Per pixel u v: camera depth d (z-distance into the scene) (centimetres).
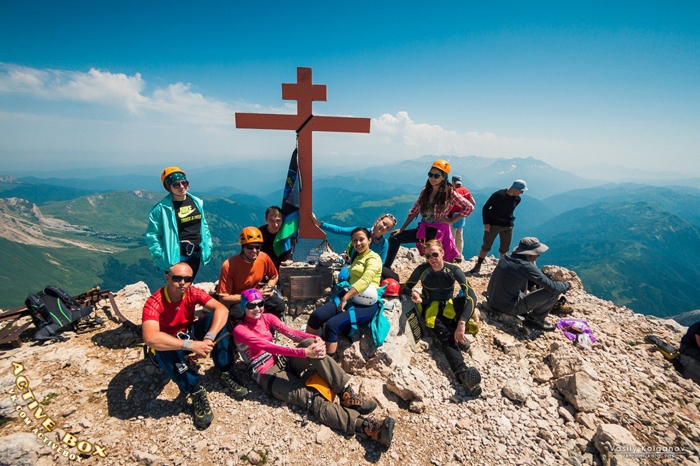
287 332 505
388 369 528
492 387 530
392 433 425
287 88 674
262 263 575
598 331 711
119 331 606
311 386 470
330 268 646
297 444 423
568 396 514
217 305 481
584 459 429
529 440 450
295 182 690
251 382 520
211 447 409
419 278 611
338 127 696
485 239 891
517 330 680
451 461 419
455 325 587
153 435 421
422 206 725
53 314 579
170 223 570
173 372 439
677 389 560
